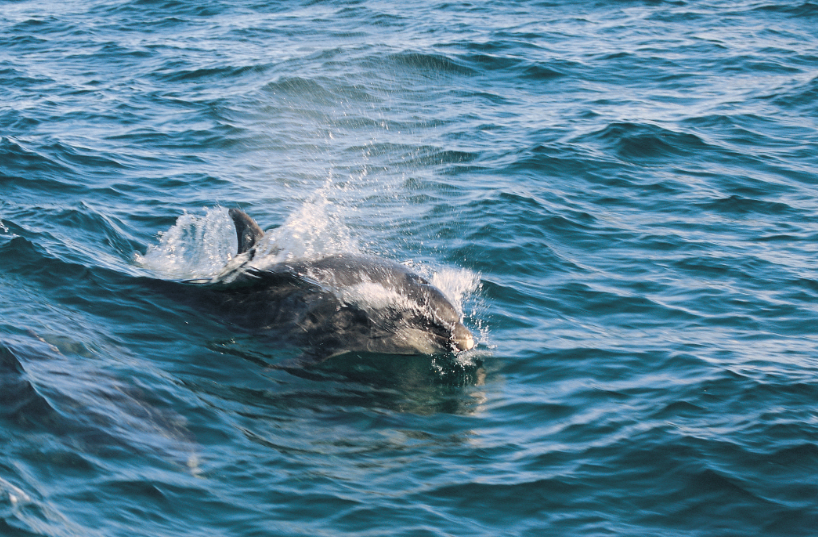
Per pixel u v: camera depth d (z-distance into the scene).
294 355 19.83
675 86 49.03
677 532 13.29
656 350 20.22
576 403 17.70
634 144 38.16
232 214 22.09
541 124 41.91
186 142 39.38
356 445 15.92
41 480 13.17
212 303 21.52
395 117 44.31
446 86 50.19
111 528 12.30
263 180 34.19
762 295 23.62
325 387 18.47
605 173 34.78
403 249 26.83
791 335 21.09
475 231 28.33
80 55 59.09
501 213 29.88
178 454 14.84
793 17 67.06
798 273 25.12
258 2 80.56
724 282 24.55
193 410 16.56
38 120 41.81
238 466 14.73
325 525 13.12
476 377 19.22
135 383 17.11
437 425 16.92
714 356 19.80
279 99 47.53
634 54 56.50
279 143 39.84
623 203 31.67
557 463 15.29
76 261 23.11
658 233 28.53
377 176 35.03
